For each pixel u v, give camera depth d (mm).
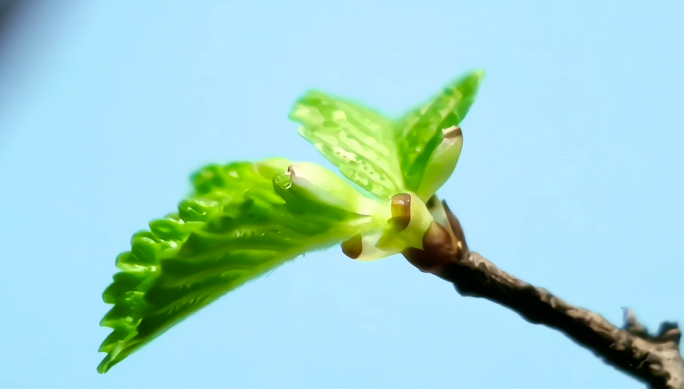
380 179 120
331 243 118
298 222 115
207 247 114
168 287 114
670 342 116
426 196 120
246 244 115
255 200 114
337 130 122
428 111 122
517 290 116
